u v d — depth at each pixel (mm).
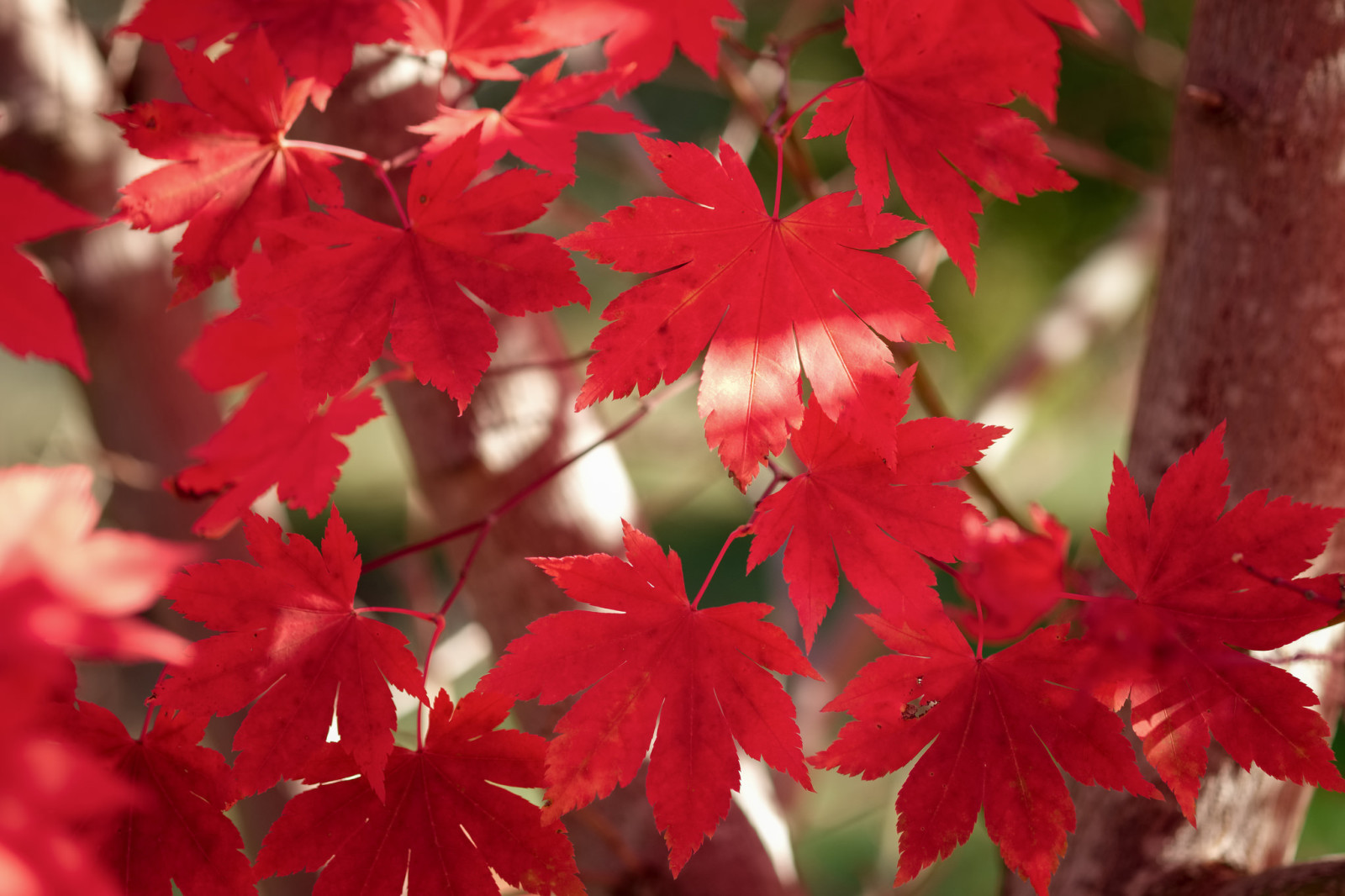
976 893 2477
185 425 1293
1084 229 2871
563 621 907
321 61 929
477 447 1048
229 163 919
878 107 914
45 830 832
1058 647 907
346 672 907
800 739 907
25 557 839
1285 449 967
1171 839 983
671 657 908
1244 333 967
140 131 912
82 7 2078
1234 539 903
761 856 1081
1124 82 2684
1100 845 993
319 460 962
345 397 965
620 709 906
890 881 1929
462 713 909
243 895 903
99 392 1277
